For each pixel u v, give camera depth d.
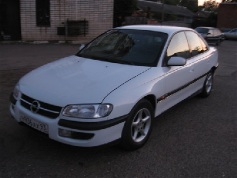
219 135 4.66
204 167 3.69
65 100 3.43
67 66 4.36
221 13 43.88
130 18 20.91
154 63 4.39
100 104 3.40
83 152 3.86
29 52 12.95
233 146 4.30
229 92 7.29
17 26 18.16
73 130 3.37
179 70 4.79
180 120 5.23
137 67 4.25
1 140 4.07
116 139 3.59
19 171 3.39
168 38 4.80
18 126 4.51
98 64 4.35
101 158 3.74
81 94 3.48
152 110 4.16
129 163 3.68
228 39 33.38
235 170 3.65
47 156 3.72
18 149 3.86
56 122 3.42
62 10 18.52
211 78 6.70
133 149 3.95
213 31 23.36
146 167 3.62
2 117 4.85
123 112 3.58
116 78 3.86
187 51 5.34
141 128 4.04
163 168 3.62
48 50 14.01
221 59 14.10
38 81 3.89
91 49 5.04
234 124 5.15
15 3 17.80
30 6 17.92
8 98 5.85
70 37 19.03
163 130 4.75
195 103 6.25
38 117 3.54
